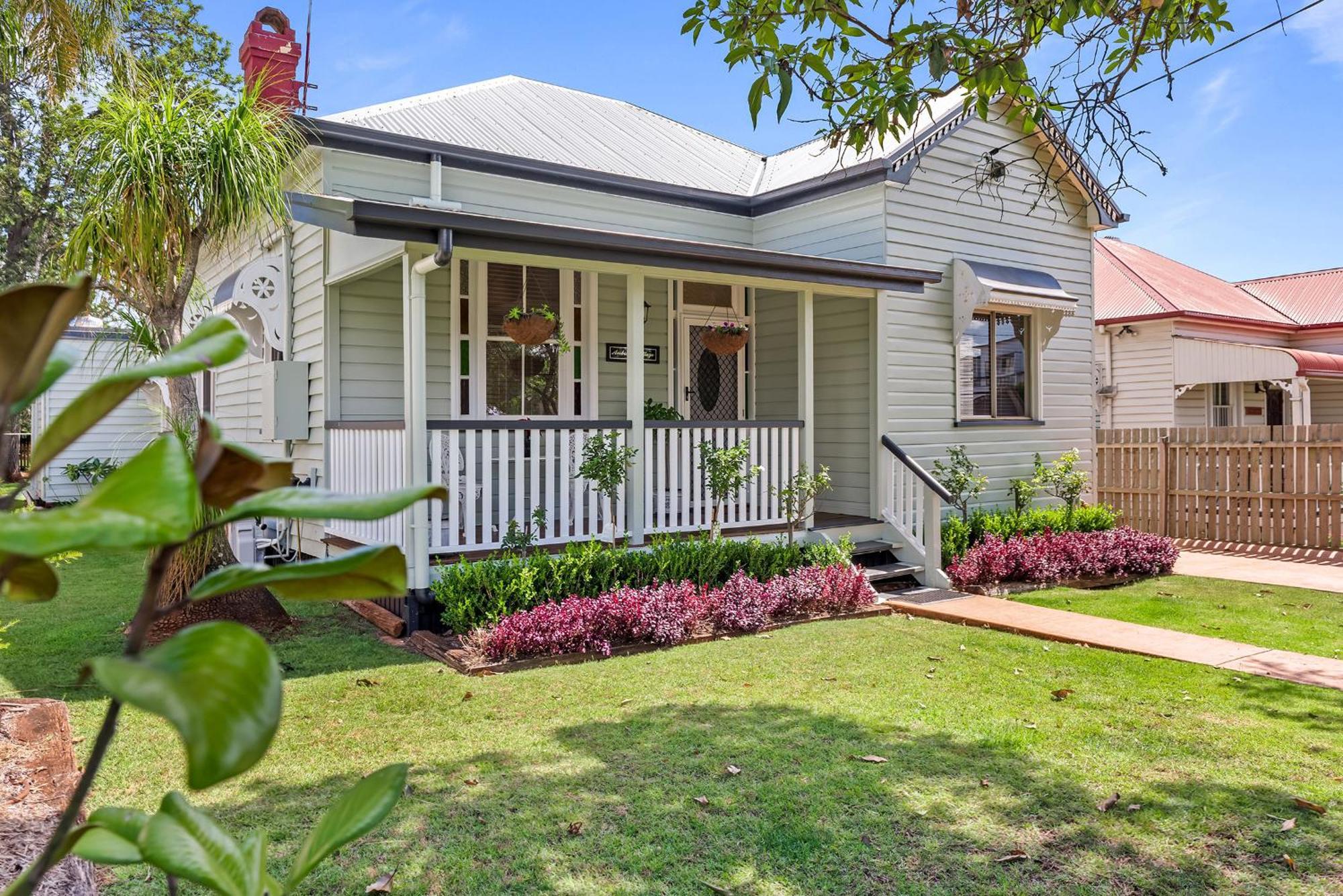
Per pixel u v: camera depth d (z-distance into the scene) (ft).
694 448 26.35
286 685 16.84
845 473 32.42
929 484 29.01
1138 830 10.71
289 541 30.60
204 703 2.01
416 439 21.35
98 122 21.35
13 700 11.82
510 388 29.78
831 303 32.89
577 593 22.13
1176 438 40.27
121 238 21.31
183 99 22.90
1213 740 13.85
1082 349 38.93
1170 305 57.31
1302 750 13.47
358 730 14.21
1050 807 11.35
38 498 54.75
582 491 24.23
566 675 17.66
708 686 16.89
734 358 35.40
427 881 9.39
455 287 28.50
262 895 3.30
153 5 60.44
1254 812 11.25
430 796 11.57
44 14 20.12
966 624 23.04
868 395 31.48
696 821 10.85
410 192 28.68
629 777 12.23
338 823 3.39
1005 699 16.11
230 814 10.95
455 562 22.26
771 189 35.81
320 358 27.55
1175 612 24.43
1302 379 52.90
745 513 27.50
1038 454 36.55
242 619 21.07
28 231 54.34
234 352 2.76
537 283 30.32
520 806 11.27
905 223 31.71
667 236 33.99
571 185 31.76
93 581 28.84
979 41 14.11
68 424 2.55
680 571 23.77
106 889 9.16
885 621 23.44
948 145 33.19
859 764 12.73
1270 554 36.24
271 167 22.25
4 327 2.31
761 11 14.26
